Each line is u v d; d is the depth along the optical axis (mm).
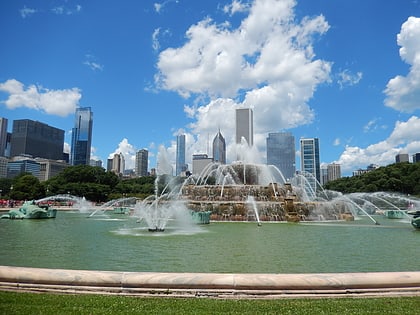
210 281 7348
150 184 130750
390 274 7656
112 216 45312
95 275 7566
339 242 16875
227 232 21656
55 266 10727
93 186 112125
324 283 7367
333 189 126250
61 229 23719
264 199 38312
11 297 6938
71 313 6059
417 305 6605
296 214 33000
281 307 6473
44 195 101938
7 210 56906
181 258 12039
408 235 20500
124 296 7164
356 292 7391
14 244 15617
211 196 39594
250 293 7254
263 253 13234
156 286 7363
